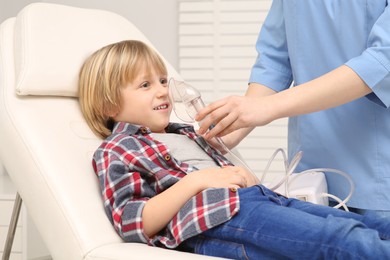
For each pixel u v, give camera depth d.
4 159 1.63
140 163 1.62
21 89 1.69
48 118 1.70
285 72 2.09
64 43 1.84
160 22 3.62
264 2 3.47
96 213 1.55
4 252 1.90
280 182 1.74
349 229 1.33
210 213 1.49
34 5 1.87
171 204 1.50
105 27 2.02
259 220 1.44
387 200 1.84
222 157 1.88
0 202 2.81
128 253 1.39
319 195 1.79
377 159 1.84
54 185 1.54
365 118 1.85
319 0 1.88
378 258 1.28
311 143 1.93
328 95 1.67
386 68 1.67
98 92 1.78
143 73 1.78
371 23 1.81
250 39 3.50
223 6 3.51
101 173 1.61
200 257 1.33
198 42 3.54
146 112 1.78
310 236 1.36
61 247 1.50
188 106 1.79
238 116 1.62
